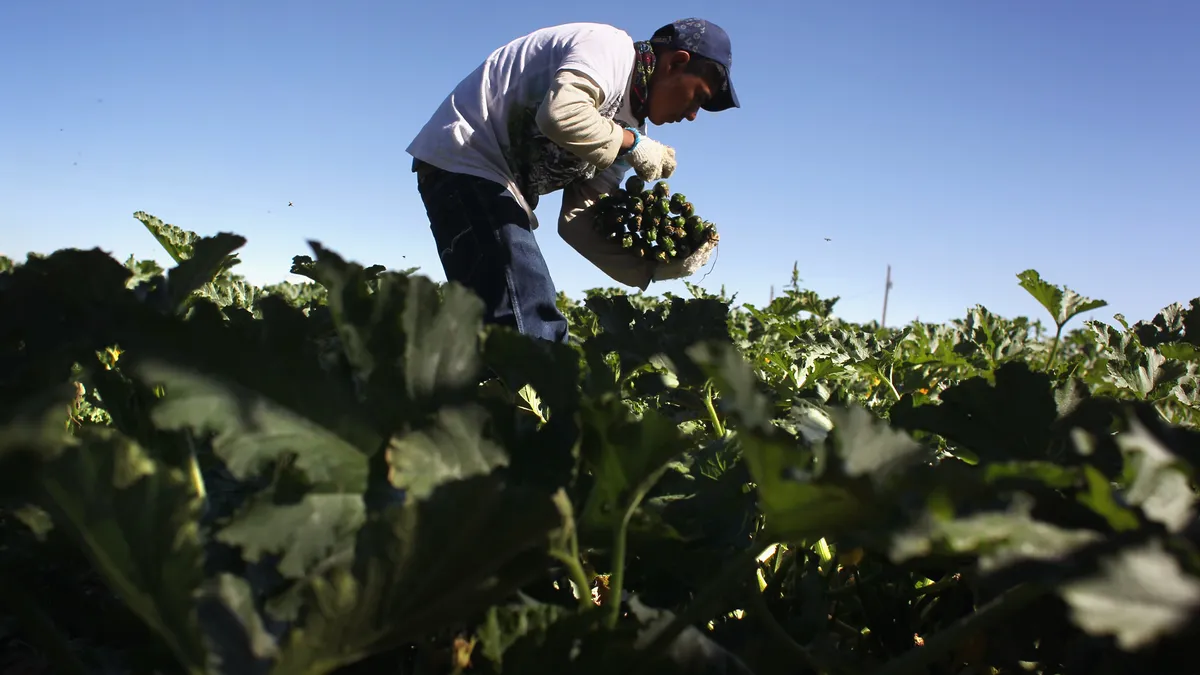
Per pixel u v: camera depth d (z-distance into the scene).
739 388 0.76
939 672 1.14
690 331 1.72
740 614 1.28
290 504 0.83
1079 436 0.81
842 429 0.85
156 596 0.67
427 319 0.94
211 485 1.14
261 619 0.79
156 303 1.11
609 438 0.87
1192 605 0.71
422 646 0.92
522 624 0.87
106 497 0.68
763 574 1.40
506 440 0.97
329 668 0.73
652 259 4.08
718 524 1.16
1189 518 0.81
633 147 3.86
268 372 0.87
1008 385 1.20
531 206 3.92
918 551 0.73
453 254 3.63
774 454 0.73
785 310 6.12
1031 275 3.47
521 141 3.65
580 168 3.81
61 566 1.06
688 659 0.90
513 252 3.58
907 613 1.20
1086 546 0.77
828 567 1.42
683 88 3.94
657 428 0.85
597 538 0.97
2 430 0.78
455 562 0.72
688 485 1.28
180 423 0.82
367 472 0.89
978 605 1.01
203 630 0.73
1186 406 2.54
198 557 0.65
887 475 0.84
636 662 0.83
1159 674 0.85
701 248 4.05
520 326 3.58
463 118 3.63
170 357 0.84
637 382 1.83
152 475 0.68
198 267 1.13
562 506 0.77
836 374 3.01
